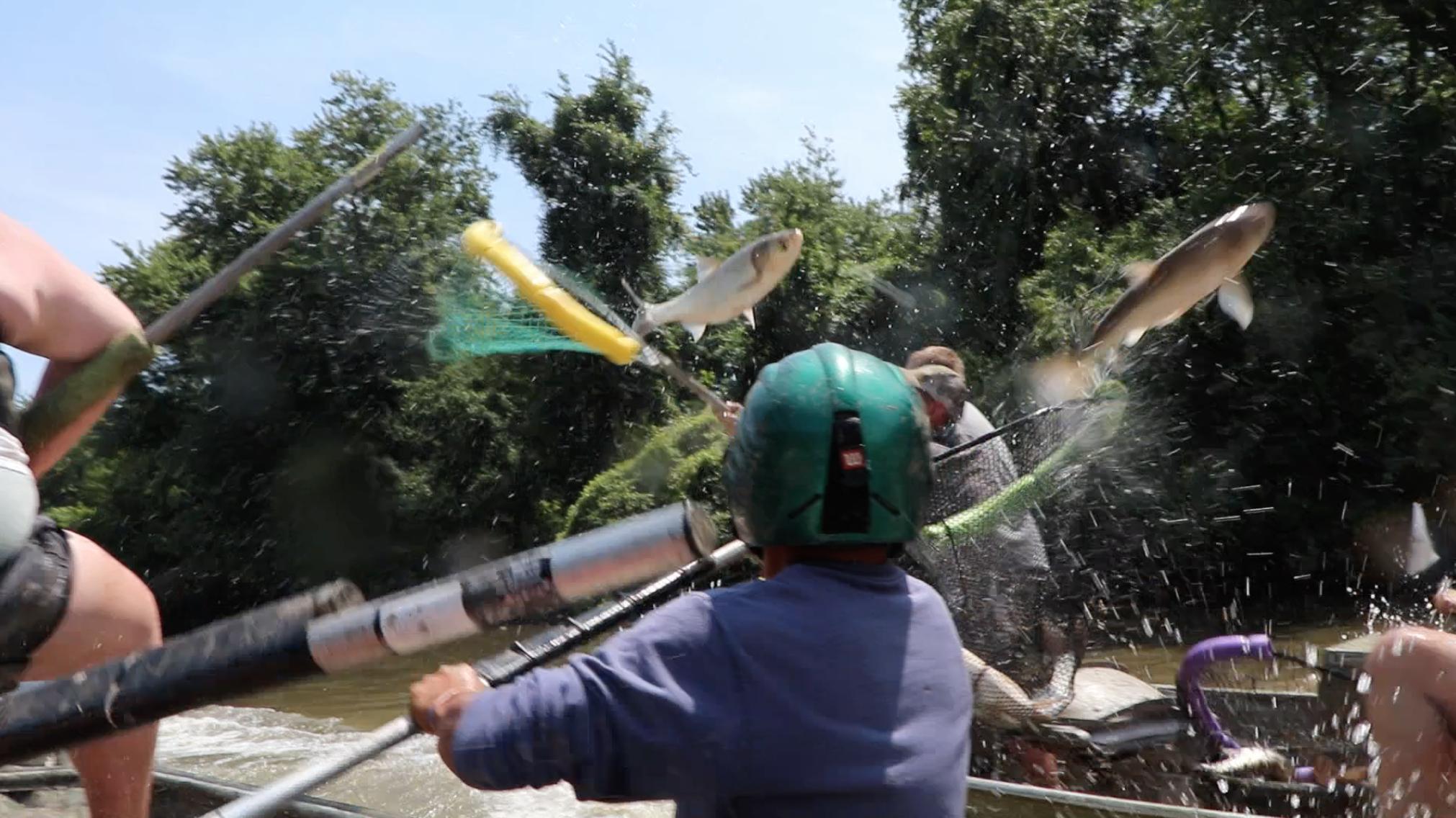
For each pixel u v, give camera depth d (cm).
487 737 163
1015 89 2141
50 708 190
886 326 2139
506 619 182
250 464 2517
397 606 183
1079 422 413
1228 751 424
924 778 165
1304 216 1712
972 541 398
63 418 253
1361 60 1786
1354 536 1608
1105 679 445
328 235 2442
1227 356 1645
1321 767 402
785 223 2327
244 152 2502
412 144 306
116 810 266
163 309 2470
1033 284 1955
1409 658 303
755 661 163
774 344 2130
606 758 161
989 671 400
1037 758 404
